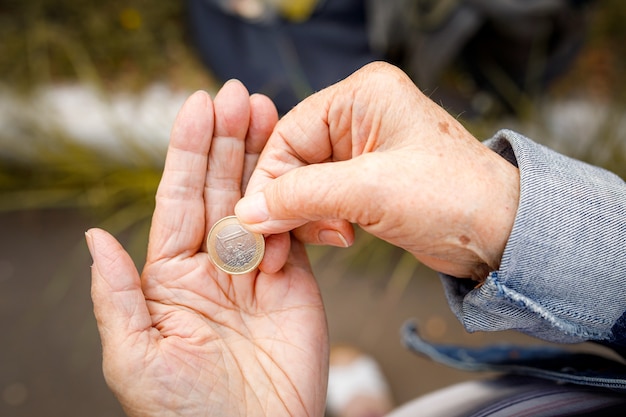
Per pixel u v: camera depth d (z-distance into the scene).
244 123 0.37
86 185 0.65
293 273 0.38
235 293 0.37
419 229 0.33
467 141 0.34
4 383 0.58
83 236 0.65
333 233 0.37
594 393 0.34
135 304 0.35
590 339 0.32
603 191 0.32
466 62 0.66
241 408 0.35
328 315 0.63
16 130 0.63
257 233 0.36
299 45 0.63
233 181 0.38
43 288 0.62
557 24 0.58
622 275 0.31
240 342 0.36
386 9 0.60
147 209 0.65
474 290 0.33
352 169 0.33
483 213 0.32
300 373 0.36
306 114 0.37
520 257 0.31
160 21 0.69
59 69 0.67
